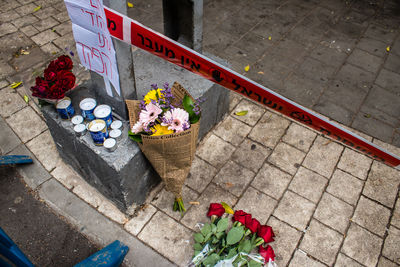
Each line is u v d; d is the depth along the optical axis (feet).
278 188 9.87
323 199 9.68
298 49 14.76
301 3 17.37
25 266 5.29
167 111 7.23
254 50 14.61
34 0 16.19
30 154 10.36
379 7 17.34
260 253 8.21
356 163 10.56
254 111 11.94
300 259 8.52
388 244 8.84
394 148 11.16
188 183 9.87
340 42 15.21
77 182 9.80
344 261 8.52
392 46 15.15
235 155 10.64
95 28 6.34
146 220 9.07
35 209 9.27
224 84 7.29
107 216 9.13
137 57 10.07
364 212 9.45
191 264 8.30
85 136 8.00
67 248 8.61
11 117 11.28
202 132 10.67
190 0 8.38
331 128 7.36
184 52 6.72
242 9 16.76
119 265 8.23
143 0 16.69
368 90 13.12
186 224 9.02
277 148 10.88
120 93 7.43
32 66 13.03
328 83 13.34
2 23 14.82
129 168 7.82
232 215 9.25
